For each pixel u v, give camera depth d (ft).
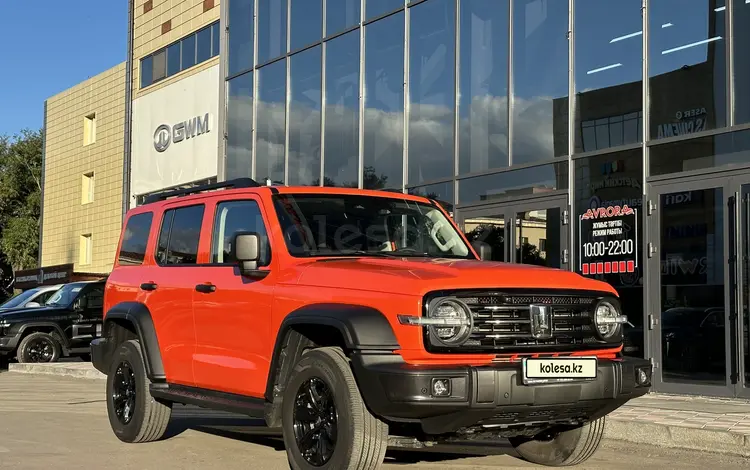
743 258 34.14
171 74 79.20
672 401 33.37
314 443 18.12
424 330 16.37
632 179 38.68
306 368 18.02
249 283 20.21
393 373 15.99
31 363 57.72
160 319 23.61
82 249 97.76
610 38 40.45
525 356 17.10
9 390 43.47
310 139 59.31
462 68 47.96
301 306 18.47
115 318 25.23
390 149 52.26
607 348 18.33
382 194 22.49
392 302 16.74
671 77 37.78
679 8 37.73
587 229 40.52
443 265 18.17
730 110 35.35
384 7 53.36
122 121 88.84
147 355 23.67
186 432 27.40
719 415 28.30
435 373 15.92
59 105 103.65
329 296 17.95
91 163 95.50
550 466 21.12
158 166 80.33
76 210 98.78
